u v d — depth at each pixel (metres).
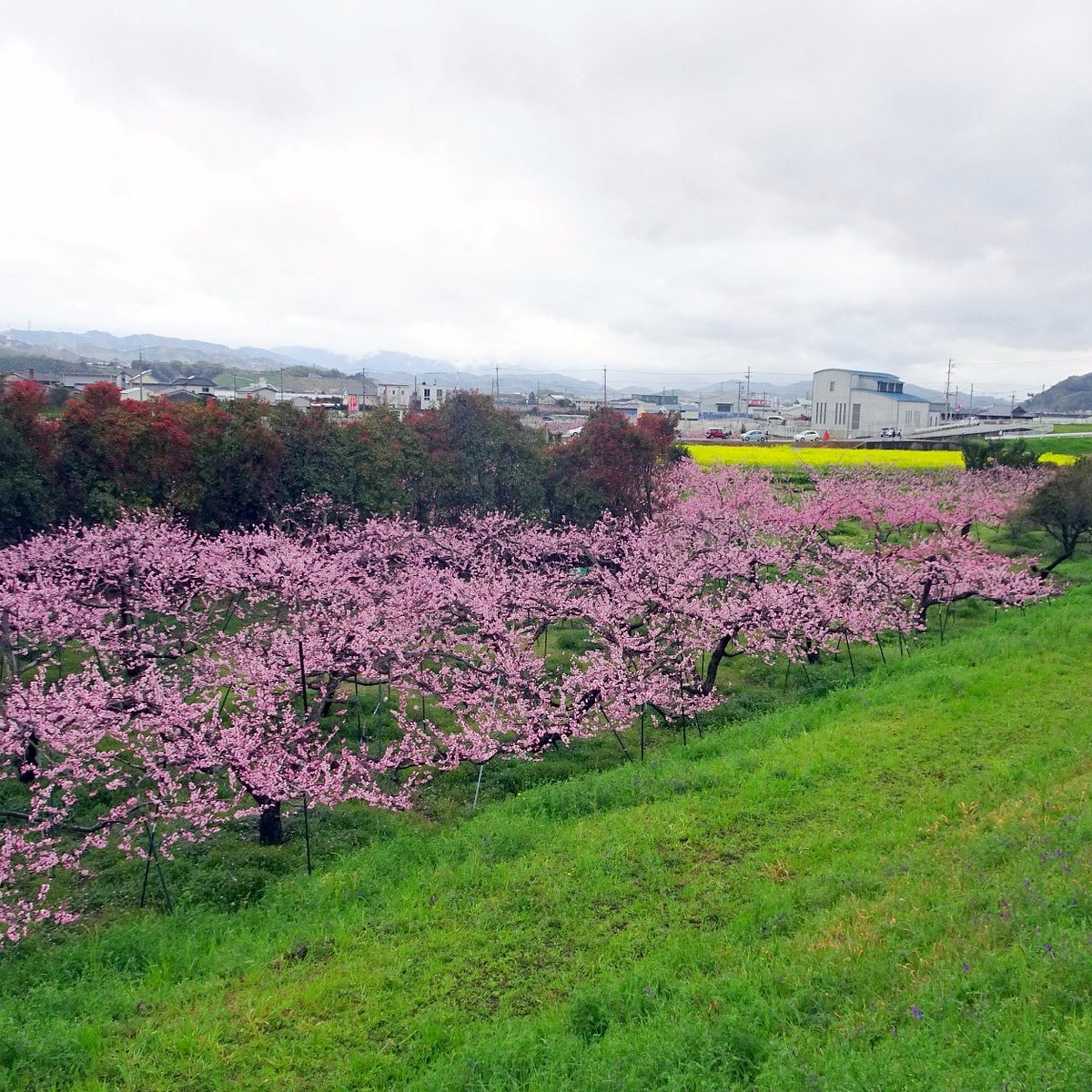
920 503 37.25
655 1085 7.05
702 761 16.11
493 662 19.72
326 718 19.48
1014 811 11.71
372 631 18.84
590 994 8.68
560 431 83.94
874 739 15.70
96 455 28.59
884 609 25.44
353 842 14.27
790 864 11.42
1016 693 17.70
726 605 22.08
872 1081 6.14
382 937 10.60
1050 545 40.12
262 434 31.08
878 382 100.31
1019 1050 6.07
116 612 21.92
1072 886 8.66
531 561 30.12
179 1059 8.32
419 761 16.62
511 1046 7.91
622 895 11.10
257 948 10.62
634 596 23.22
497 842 13.07
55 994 9.64
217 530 31.00
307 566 21.62
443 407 38.59
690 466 45.50
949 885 9.68
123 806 13.12
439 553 29.64
